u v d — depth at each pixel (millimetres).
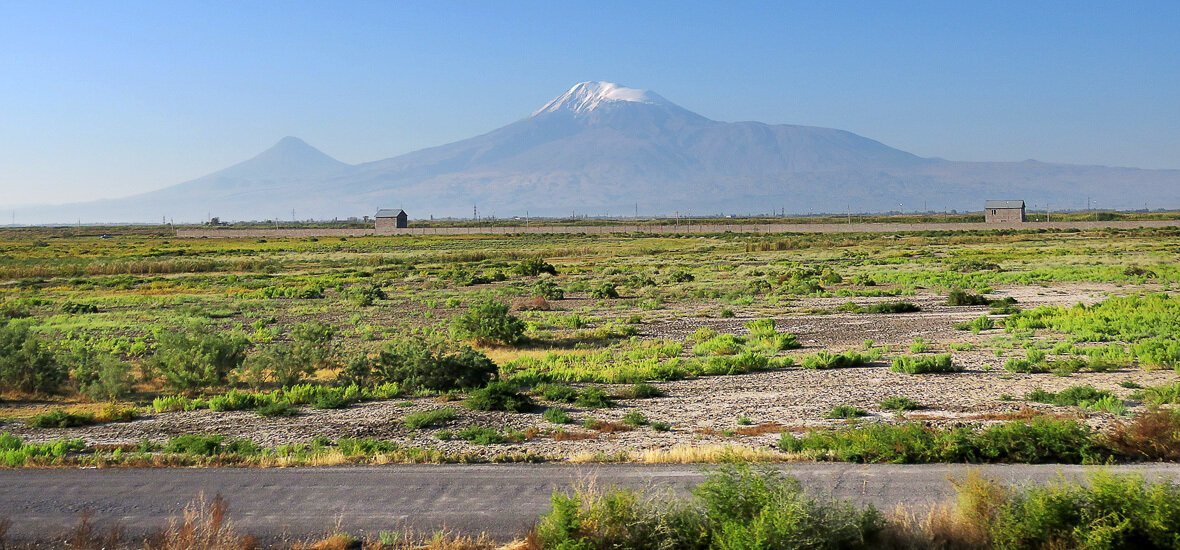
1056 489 10859
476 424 19609
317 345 29938
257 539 11586
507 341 34875
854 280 65125
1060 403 19812
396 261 99500
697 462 14891
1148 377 22875
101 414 21734
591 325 41188
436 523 12000
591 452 16031
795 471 13812
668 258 102188
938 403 20266
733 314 44688
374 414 21172
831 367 26812
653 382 24859
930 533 10797
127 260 102188
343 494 13398
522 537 11344
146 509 12883
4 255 119562
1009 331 34938
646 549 10656
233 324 44594
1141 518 10383
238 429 19672
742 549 10023
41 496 13609
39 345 27391
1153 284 55531
